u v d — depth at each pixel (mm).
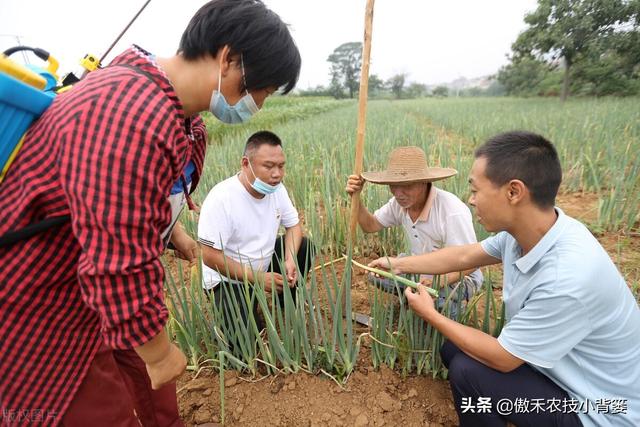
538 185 1288
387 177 2068
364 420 1773
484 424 1630
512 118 12406
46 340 1042
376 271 1840
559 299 1278
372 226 2689
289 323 1909
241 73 1045
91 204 800
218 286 2322
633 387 1388
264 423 1811
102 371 1220
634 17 20250
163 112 876
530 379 1507
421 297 1685
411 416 1802
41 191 857
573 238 1331
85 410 1193
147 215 861
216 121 11789
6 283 927
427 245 2354
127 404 1322
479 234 3029
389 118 14852
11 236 880
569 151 6090
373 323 1950
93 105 812
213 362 2090
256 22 993
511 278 1562
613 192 3666
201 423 1833
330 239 3309
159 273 929
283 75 1092
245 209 2262
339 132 9492
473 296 2312
